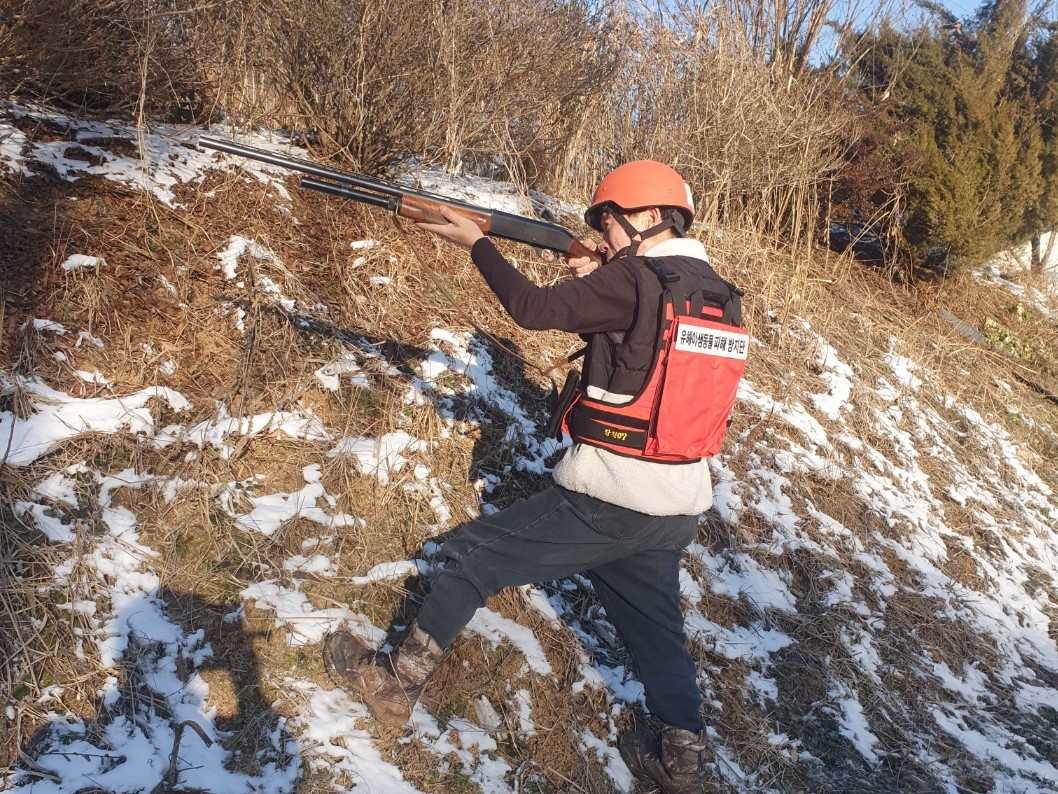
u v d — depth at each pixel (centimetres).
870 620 410
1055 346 832
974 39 907
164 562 271
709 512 419
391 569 305
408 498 329
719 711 329
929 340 731
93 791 217
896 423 591
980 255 820
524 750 279
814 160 712
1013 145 816
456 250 458
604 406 246
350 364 357
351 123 454
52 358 294
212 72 428
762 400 527
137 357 311
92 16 346
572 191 630
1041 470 643
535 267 502
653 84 671
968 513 537
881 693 371
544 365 428
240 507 296
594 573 274
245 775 237
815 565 423
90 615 249
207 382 321
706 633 358
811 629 386
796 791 310
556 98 555
